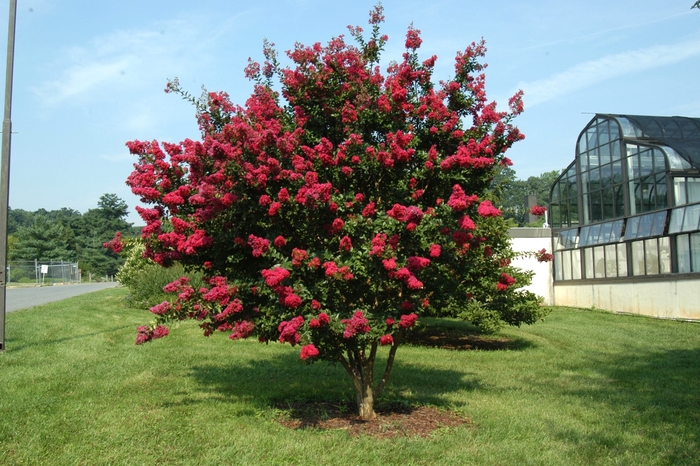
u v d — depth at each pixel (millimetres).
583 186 23969
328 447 5156
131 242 6348
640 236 20328
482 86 6676
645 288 20062
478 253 6258
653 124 21141
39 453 4824
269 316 5504
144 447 5027
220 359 9938
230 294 5477
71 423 5660
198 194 5461
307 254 5215
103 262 66188
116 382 7652
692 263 18188
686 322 17594
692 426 6199
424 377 8852
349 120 5957
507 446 5301
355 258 5207
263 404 6676
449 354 11531
